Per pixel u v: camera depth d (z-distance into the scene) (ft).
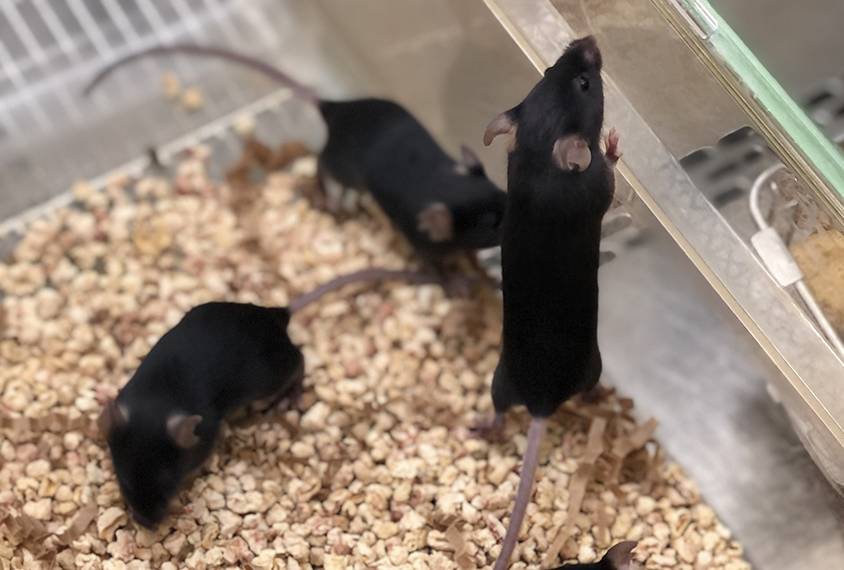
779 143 1.14
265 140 1.54
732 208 1.21
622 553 1.16
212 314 1.25
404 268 1.46
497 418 1.32
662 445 1.36
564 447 1.34
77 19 1.54
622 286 1.32
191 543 1.27
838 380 1.16
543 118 1.15
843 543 1.24
